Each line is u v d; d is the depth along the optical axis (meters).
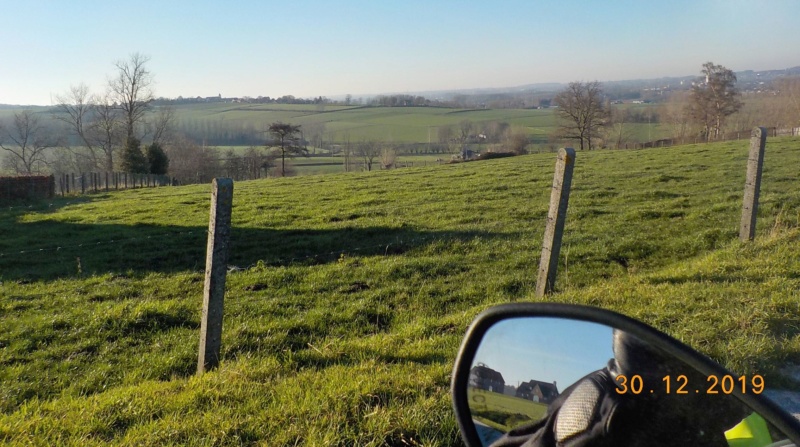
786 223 11.93
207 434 4.01
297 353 6.09
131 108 63.25
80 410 4.73
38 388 6.46
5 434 4.17
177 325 8.67
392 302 9.45
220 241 5.78
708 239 12.08
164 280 12.07
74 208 26.59
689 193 20.19
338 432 3.92
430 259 12.12
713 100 62.22
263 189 29.92
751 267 7.91
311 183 32.53
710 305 6.30
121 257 14.55
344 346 6.27
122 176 44.22
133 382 6.48
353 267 12.00
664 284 7.53
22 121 61.72
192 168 63.78
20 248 16.58
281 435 3.92
